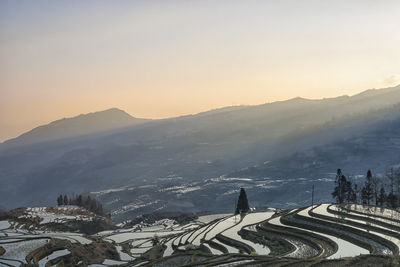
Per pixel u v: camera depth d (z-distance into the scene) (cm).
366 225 8019
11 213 17425
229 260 5991
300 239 7969
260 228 9400
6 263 8544
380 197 12581
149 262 7656
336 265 4706
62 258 9356
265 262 5606
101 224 18875
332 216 9056
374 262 4675
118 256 10531
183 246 9356
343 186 12612
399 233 7200
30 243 10462
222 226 10900
